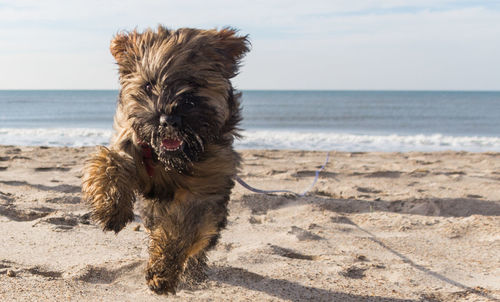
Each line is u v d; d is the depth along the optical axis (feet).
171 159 4.21
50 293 4.36
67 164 11.09
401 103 105.29
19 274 4.65
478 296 4.79
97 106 83.30
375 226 6.48
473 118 54.24
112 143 4.48
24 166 10.48
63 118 50.21
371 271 5.17
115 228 4.25
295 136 25.14
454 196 8.23
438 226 6.45
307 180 9.62
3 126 37.24
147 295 4.48
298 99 134.82
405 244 5.90
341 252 5.62
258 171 10.61
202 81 4.28
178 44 4.28
